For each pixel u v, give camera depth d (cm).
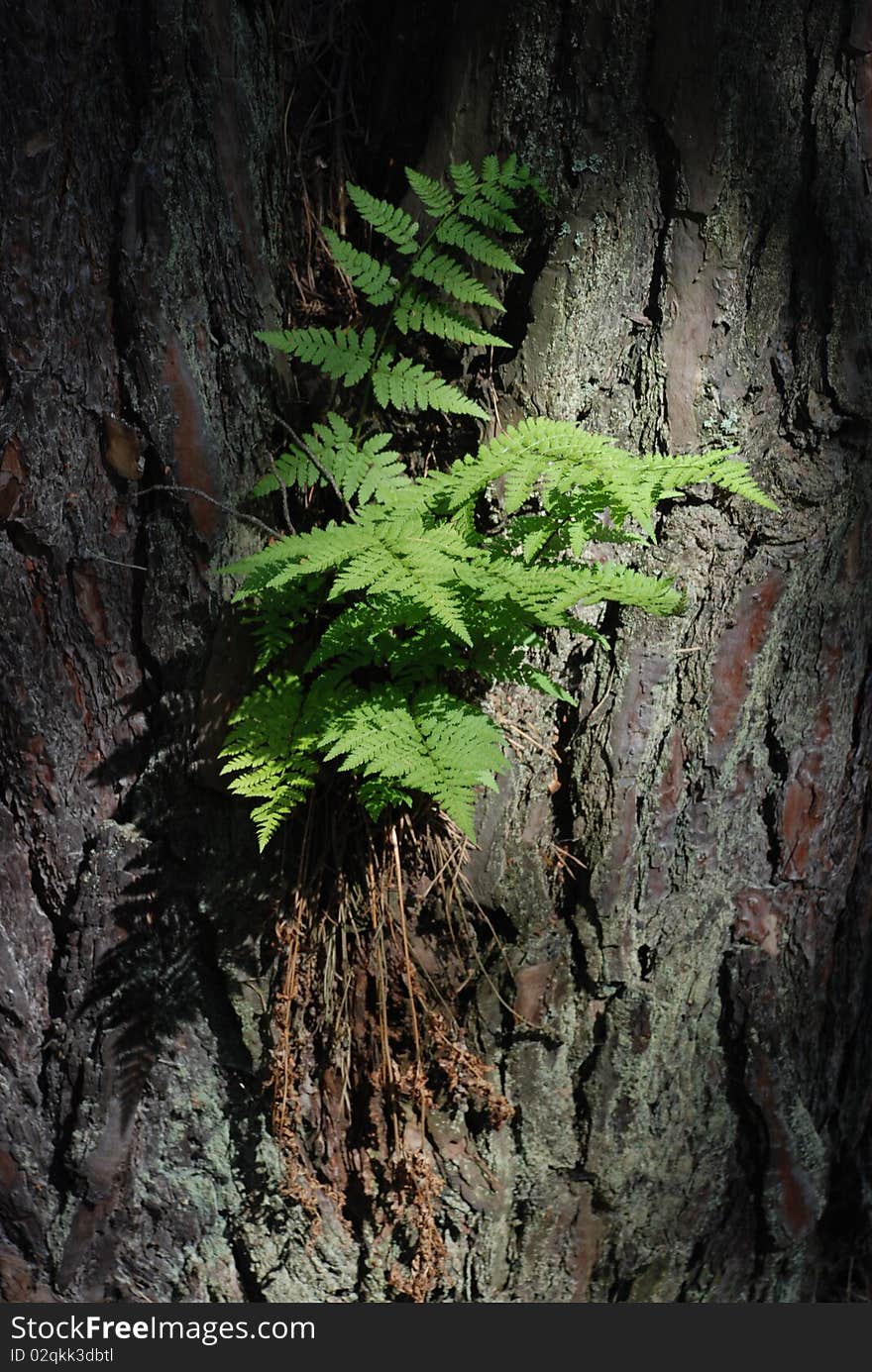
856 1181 309
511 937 260
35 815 255
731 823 265
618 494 189
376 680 242
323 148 248
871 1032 302
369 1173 270
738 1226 296
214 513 235
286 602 227
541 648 249
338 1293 280
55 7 210
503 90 228
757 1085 283
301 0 238
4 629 241
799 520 244
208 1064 270
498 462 204
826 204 233
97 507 234
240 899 256
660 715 252
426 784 192
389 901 255
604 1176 280
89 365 227
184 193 222
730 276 233
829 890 280
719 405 238
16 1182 281
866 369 240
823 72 228
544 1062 271
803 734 263
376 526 200
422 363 242
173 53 215
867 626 263
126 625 241
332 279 250
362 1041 263
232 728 244
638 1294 292
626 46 223
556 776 258
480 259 215
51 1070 273
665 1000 273
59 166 218
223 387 233
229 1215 281
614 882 260
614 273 232
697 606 246
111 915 260
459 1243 276
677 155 227
